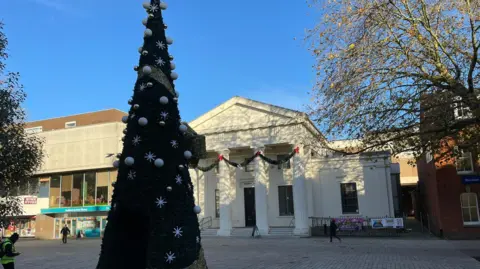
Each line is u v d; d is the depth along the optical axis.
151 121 4.56
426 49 12.11
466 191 24.44
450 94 12.83
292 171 30.48
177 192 4.44
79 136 38.28
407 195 49.97
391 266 12.66
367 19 12.40
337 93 13.03
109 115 43.16
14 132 10.02
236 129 30.61
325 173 31.92
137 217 4.34
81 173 38.62
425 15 12.05
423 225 32.09
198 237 4.55
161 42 5.04
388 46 12.35
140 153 4.43
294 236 27.50
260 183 29.39
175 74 4.99
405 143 13.72
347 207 30.98
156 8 5.15
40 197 39.69
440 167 25.08
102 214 37.50
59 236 38.34
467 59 12.55
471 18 11.38
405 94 12.70
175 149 4.62
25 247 26.19
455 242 21.83
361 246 20.30
